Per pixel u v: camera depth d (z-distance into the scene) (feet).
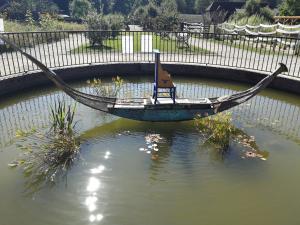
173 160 17.88
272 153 19.01
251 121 23.70
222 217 13.65
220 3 175.11
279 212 14.06
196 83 35.29
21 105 26.21
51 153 17.67
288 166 17.62
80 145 19.19
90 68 35.12
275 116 24.91
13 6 151.02
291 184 16.02
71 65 34.60
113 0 261.24
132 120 22.89
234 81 35.99
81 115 23.76
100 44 54.03
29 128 21.50
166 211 13.91
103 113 24.14
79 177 16.08
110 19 73.82
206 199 14.75
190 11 269.64
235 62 42.37
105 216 13.50
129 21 124.57
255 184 15.94
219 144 19.49
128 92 29.86
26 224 12.99
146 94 28.91
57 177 16.06
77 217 13.42
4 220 13.16
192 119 22.22
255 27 83.97
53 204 14.15
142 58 42.34
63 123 19.69
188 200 14.65
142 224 13.12
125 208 14.01
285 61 42.68
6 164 17.12
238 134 21.36
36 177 16.02
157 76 21.06
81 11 168.04
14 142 19.49
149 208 14.05
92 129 21.40
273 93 31.09
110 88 28.84
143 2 247.29
